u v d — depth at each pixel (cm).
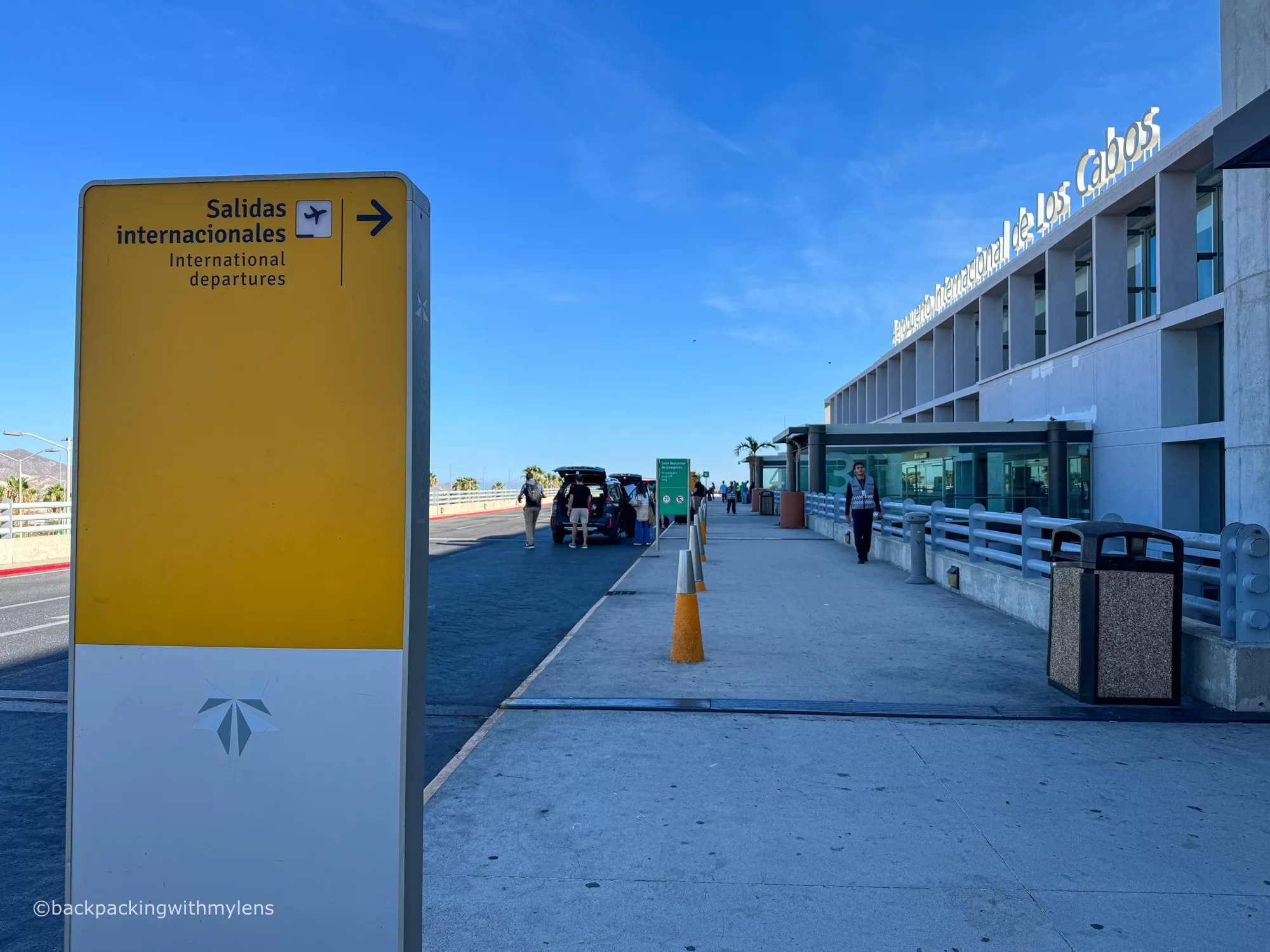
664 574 1498
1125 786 430
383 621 212
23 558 2066
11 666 802
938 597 1116
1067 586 608
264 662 214
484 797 421
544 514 4928
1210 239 2258
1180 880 330
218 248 216
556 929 297
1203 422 2161
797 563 1593
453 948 285
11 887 353
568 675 676
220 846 215
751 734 521
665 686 639
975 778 442
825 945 286
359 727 212
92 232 219
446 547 2223
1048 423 2517
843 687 632
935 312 4081
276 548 214
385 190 214
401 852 210
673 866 344
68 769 219
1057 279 2795
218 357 216
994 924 299
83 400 219
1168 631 574
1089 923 300
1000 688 628
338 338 214
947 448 2619
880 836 372
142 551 217
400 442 212
